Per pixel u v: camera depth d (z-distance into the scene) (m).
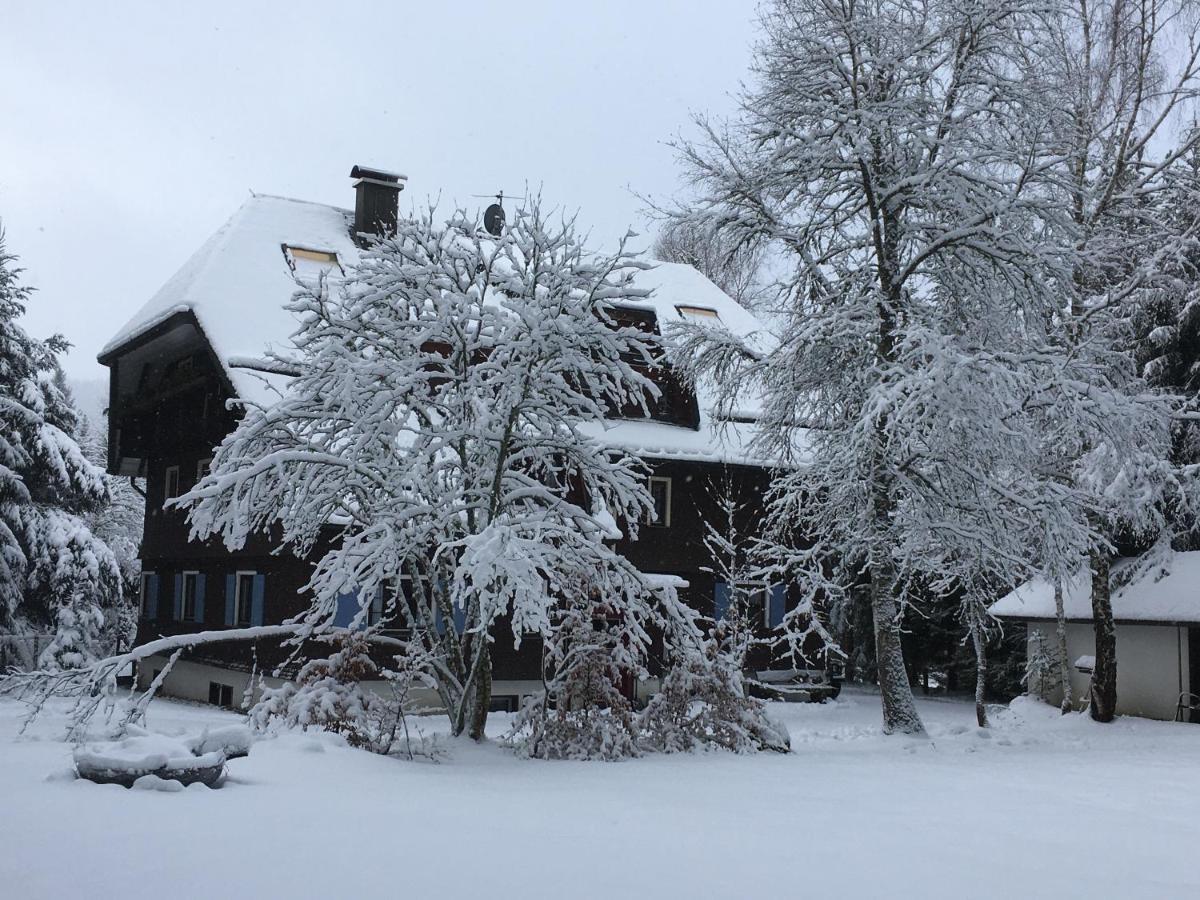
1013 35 20.36
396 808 8.98
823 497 23.44
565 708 15.56
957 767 14.93
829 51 20.23
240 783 10.07
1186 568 26.52
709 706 16.78
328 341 15.30
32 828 7.46
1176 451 26.89
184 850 6.90
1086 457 23.44
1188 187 24.38
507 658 26.84
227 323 26.28
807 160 20.64
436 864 6.77
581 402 15.38
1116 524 24.86
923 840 8.53
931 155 20.58
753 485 30.50
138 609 37.69
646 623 27.72
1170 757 17.08
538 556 13.60
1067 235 20.31
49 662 29.84
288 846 7.12
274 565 25.59
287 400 15.20
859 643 38.75
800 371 21.33
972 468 19.64
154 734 12.19
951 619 36.34
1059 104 20.48
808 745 19.42
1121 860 8.01
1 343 31.73
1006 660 35.19
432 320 15.73
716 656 16.78
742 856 7.48
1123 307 25.83
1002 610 29.59
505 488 16.14
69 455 31.75
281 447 15.41
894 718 20.84
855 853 7.80
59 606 31.19
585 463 16.16
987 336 20.56
